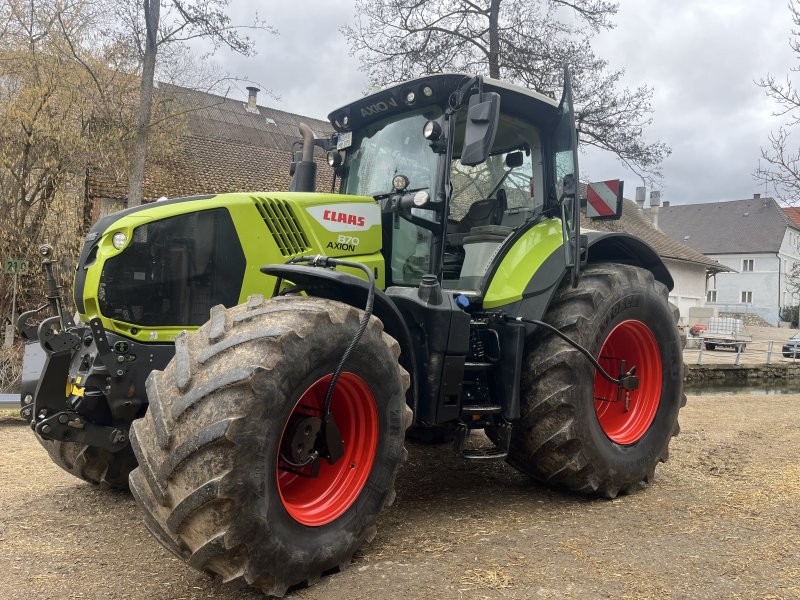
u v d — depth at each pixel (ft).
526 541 9.94
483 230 12.74
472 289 12.54
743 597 8.11
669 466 15.30
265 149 67.31
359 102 13.46
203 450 7.30
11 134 37.63
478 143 10.44
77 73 40.24
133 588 8.32
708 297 180.24
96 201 46.88
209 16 36.27
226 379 7.57
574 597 8.02
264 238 11.16
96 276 10.05
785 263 174.60
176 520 7.38
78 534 10.34
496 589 8.20
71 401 9.88
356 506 9.02
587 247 12.73
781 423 21.90
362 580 8.46
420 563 9.03
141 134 37.09
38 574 8.73
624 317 12.95
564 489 12.79
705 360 59.00
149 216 10.44
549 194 13.87
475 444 16.83
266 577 7.72
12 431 18.69
